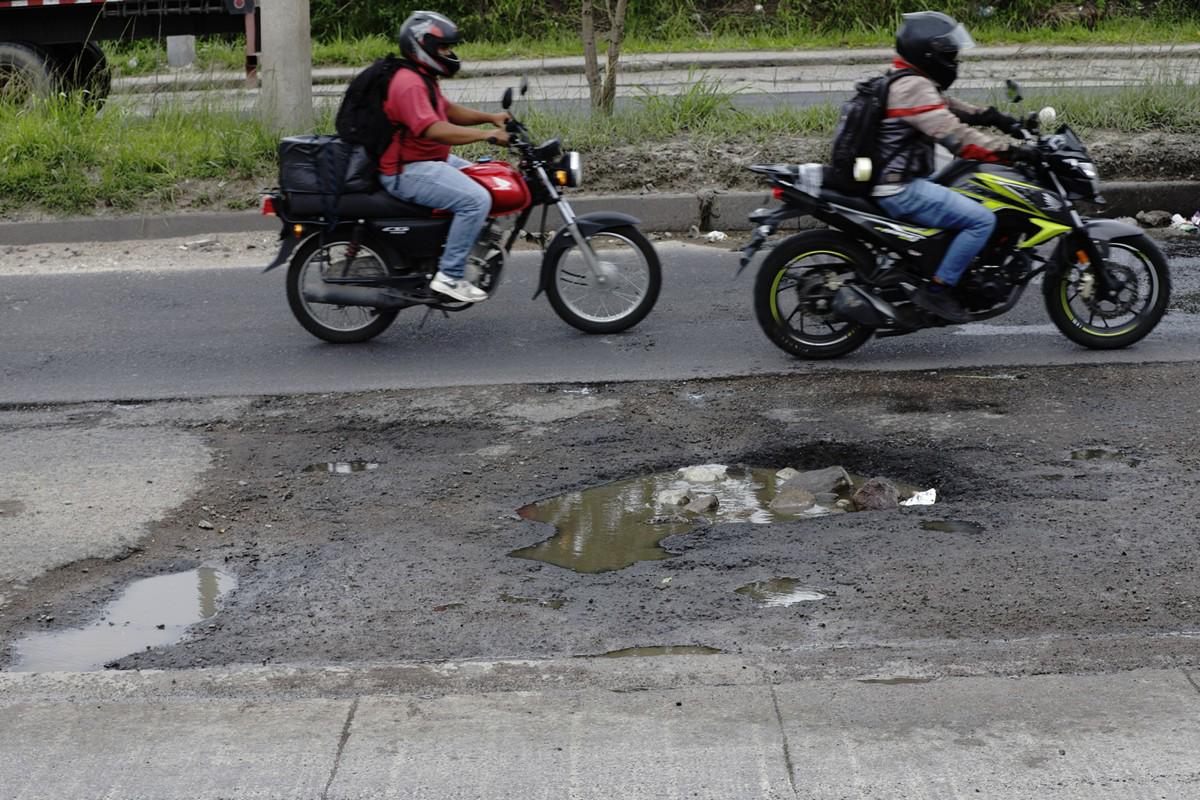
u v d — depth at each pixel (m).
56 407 6.87
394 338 7.96
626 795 3.32
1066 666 3.84
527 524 5.30
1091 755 3.41
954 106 7.02
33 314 8.62
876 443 6.08
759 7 21.53
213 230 10.55
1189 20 20.94
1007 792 3.29
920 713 3.61
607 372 7.21
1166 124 11.40
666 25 21.36
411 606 4.62
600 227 7.73
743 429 6.30
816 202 6.94
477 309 8.51
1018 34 20.25
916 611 4.45
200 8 12.72
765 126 11.61
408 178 7.32
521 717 3.64
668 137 11.48
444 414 6.61
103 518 5.44
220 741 3.57
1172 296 8.34
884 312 6.99
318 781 3.40
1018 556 4.83
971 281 7.00
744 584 4.71
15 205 10.75
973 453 5.91
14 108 12.22
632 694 3.75
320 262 7.64
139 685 3.88
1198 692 3.68
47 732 3.62
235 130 11.59
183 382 7.21
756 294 7.21
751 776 3.37
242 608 4.65
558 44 20.72
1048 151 6.89
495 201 7.38
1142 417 6.28
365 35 22.22
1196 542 4.89
